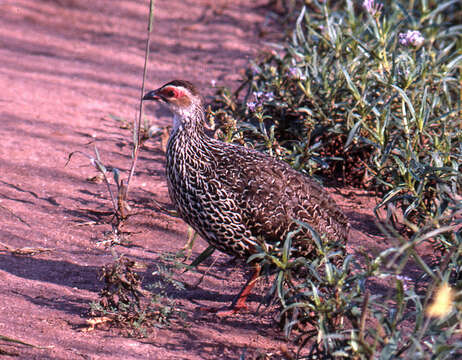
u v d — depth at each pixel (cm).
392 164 1080
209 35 2089
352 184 1227
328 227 852
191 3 2388
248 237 833
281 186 831
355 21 1270
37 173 1195
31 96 1530
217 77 1728
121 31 2109
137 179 1210
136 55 1900
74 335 765
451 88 1302
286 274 756
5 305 813
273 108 1291
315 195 854
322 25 1466
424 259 984
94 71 1750
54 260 943
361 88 1165
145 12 2298
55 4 2258
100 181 1191
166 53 1939
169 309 804
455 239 842
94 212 1088
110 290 858
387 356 624
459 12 1730
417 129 1007
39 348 726
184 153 859
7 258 934
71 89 1605
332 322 701
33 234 1005
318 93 1230
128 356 732
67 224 1044
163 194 1162
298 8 2175
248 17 2239
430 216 948
